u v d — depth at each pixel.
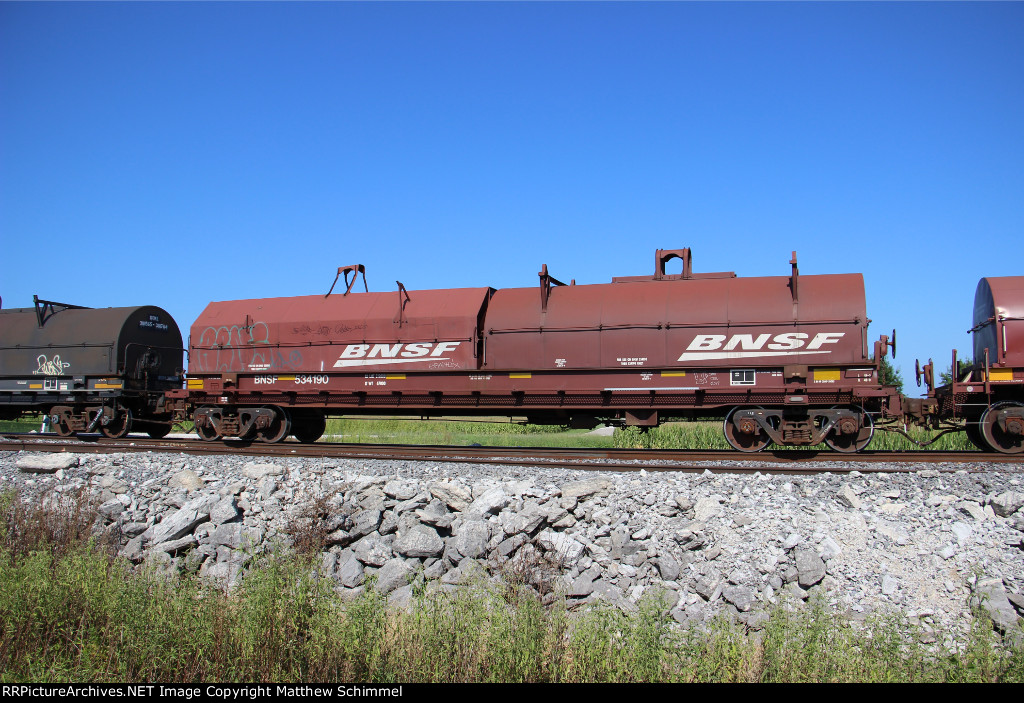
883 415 14.02
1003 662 6.05
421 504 9.73
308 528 9.11
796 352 14.22
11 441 17.55
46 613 6.84
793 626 6.41
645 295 15.54
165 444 16.98
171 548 9.16
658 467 12.67
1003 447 13.63
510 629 6.50
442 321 16.48
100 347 20.20
